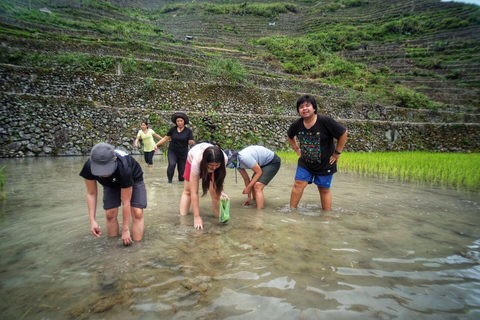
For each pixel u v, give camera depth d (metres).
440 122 20.22
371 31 44.66
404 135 17.69
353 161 10.22
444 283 1.90
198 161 2.96
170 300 1.65
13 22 25.53
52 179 5.86
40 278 1.90
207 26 49.47
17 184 5.27
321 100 19.62
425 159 10.88
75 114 12.52
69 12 36.88
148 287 1.79
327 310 1.57
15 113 11.37
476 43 34.84
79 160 9.91
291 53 36.31
